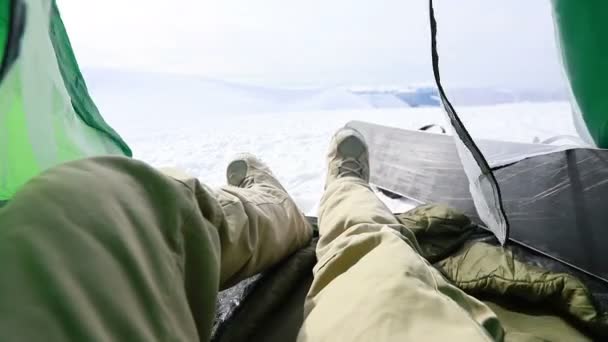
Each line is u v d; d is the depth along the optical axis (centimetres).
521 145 73
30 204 22
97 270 22
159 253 27
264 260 52
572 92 69
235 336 48
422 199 96
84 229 23
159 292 26
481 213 76
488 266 63
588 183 65
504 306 58
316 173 116
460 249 73
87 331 20
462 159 71
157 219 29
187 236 32
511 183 74
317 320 36
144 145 132
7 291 18
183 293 29
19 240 20
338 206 64
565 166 68
